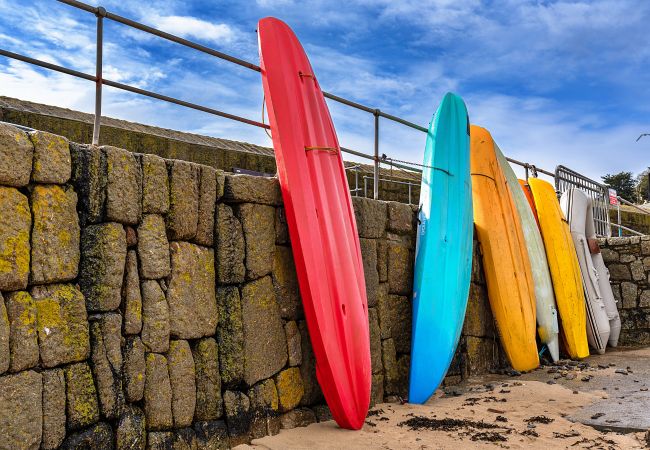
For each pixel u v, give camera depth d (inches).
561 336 308.3
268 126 176.9
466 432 165.6
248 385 151.6
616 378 247.1
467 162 251.6
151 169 132.1
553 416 185.6
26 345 105.8
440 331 213.6
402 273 221.0
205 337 143.3
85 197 118.9
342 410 161.5
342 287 170.2
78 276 117.3
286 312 165.9
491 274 265.7
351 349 167.3
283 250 167.9
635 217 607.5
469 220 244.1
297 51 190.5
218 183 150.5
